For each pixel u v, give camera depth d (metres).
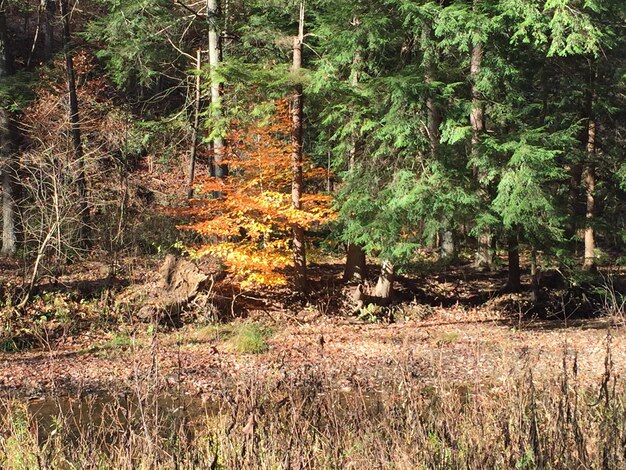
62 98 22.42
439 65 16.88
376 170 16.97
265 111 16.97
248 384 4.63
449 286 21.16
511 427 4.08
